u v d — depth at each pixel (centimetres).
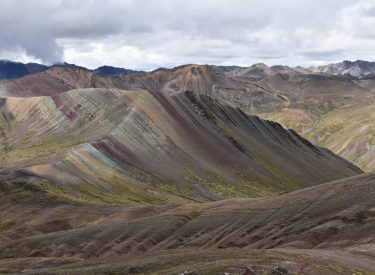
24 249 10875
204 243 10556
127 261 6962
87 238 11306
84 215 14100
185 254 6706
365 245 7325
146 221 11994
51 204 15125
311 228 9375
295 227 9688
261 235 9969
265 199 12462
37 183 16750
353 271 5403
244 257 5853
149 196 19075
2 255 10719
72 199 15625
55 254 10675
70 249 10900
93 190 17850
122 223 11938
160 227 11562
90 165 19975
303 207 10650
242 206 12175
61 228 13412
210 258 6112
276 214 10762
